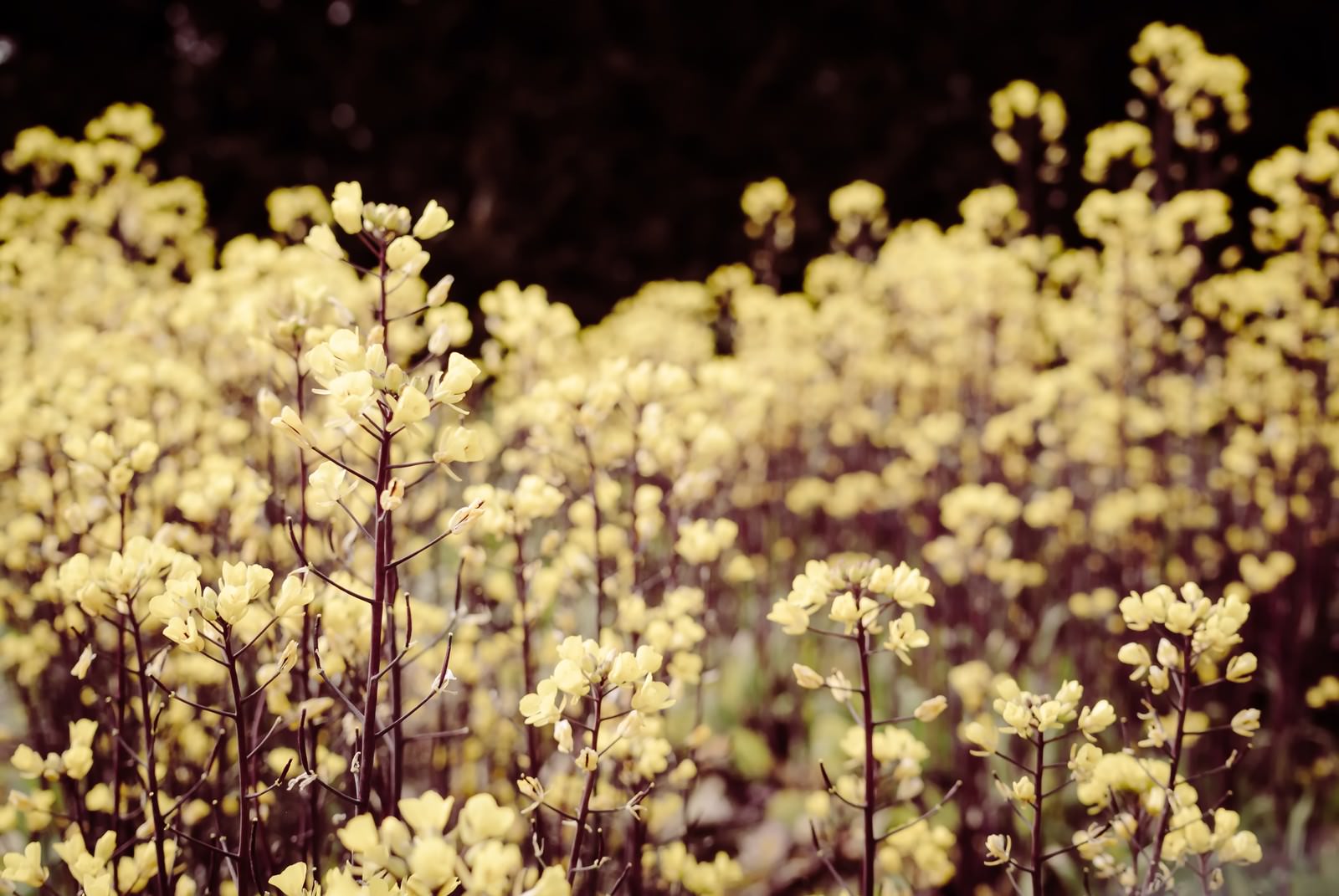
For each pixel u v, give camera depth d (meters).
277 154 10.26
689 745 2.19
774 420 5.03
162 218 5.04
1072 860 2.86
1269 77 8.12
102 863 1.54
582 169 10.20
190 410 2.90
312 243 1.51
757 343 5.49
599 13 10.79
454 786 2.75
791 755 3.85
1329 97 8.02
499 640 2.61
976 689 3.14
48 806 1.86
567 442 2.55
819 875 3.08
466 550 2.00
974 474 4.98
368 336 1.52
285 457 3.10
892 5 10.11
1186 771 3.28
